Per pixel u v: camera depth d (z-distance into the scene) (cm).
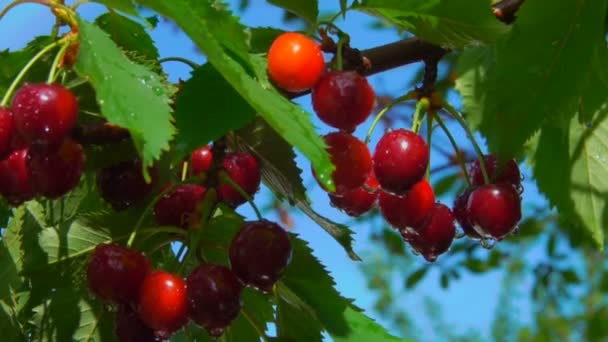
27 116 81
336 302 88
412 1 88
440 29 88
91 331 90
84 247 90
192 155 91
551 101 90
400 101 91
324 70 86
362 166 86
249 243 85
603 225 98
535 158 98
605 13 89
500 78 90
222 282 85
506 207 91
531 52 89
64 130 81
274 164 90
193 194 89
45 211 92
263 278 85
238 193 89
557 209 98
